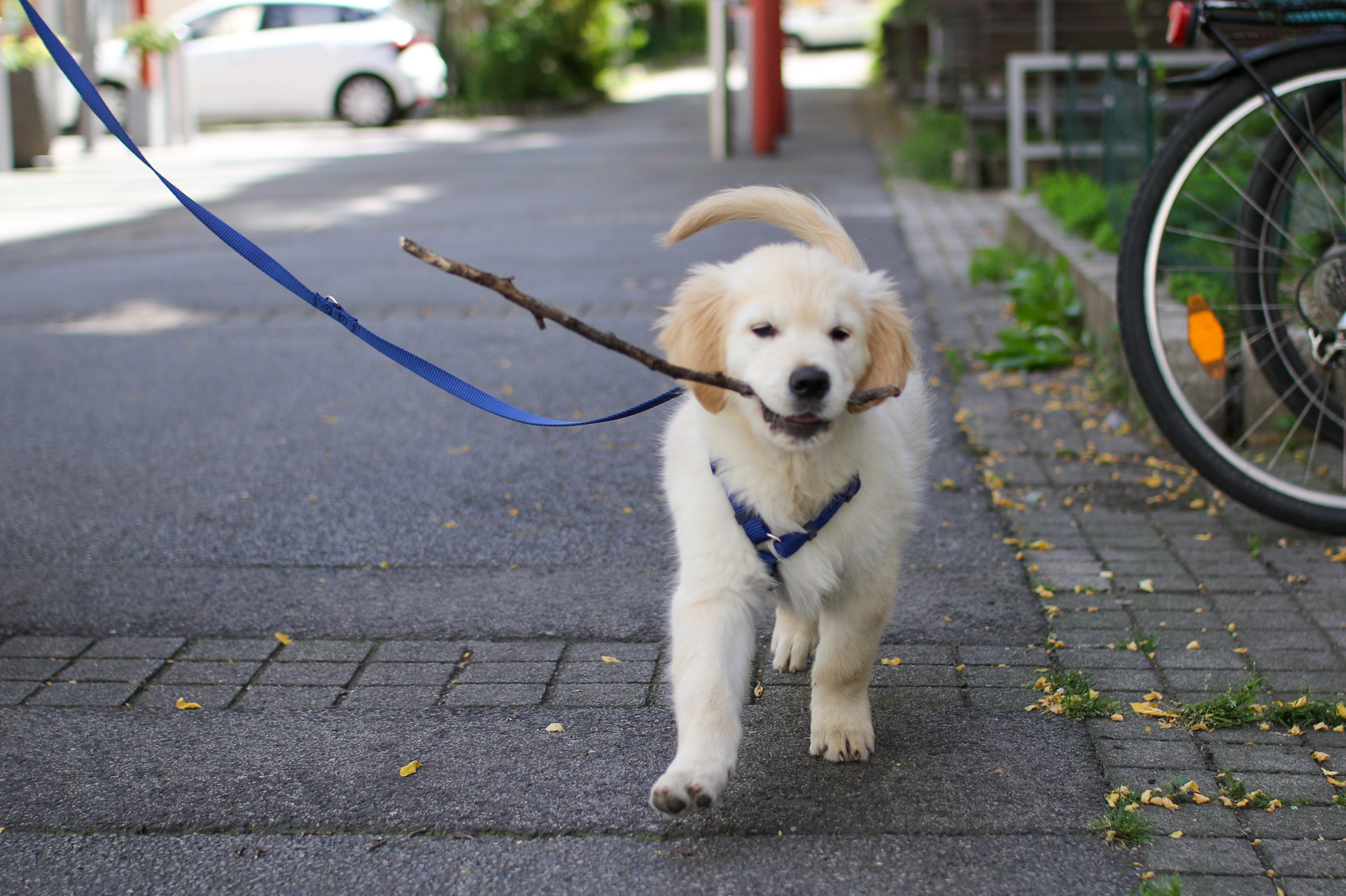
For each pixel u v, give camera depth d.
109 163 15.14
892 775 2.70
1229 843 2.41
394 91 19.81
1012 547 3.93
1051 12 12.78
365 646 3.42
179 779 2.75
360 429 5.35
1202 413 4.59
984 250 7.61
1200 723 2.84
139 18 20.16
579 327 2.47
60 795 2.69
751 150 15.21
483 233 9.95
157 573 3.92
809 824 2.53
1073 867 2.36
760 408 2.52
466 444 5.12
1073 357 5.99
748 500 2.61
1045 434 5.00
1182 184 3.86
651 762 2.77
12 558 4.05
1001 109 12.01
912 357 2.73
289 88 19.77
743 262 2.69
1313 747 2.75
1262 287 4.22
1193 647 3.23
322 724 2.98
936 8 15.17
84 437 5.30
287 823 2.57
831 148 15.30
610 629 3.47
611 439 5.16
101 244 9.99
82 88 2.93
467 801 2.63
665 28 38.47
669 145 16.17
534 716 3.00
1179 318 4.65
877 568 2.74
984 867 2.37
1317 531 3.83
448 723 2.97
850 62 33.72
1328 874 2.31
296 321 7.38
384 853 2.46
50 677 3.26
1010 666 3.18
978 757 2.76
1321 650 3.18
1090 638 3.31
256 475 4.81
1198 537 3.95
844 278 2.62
